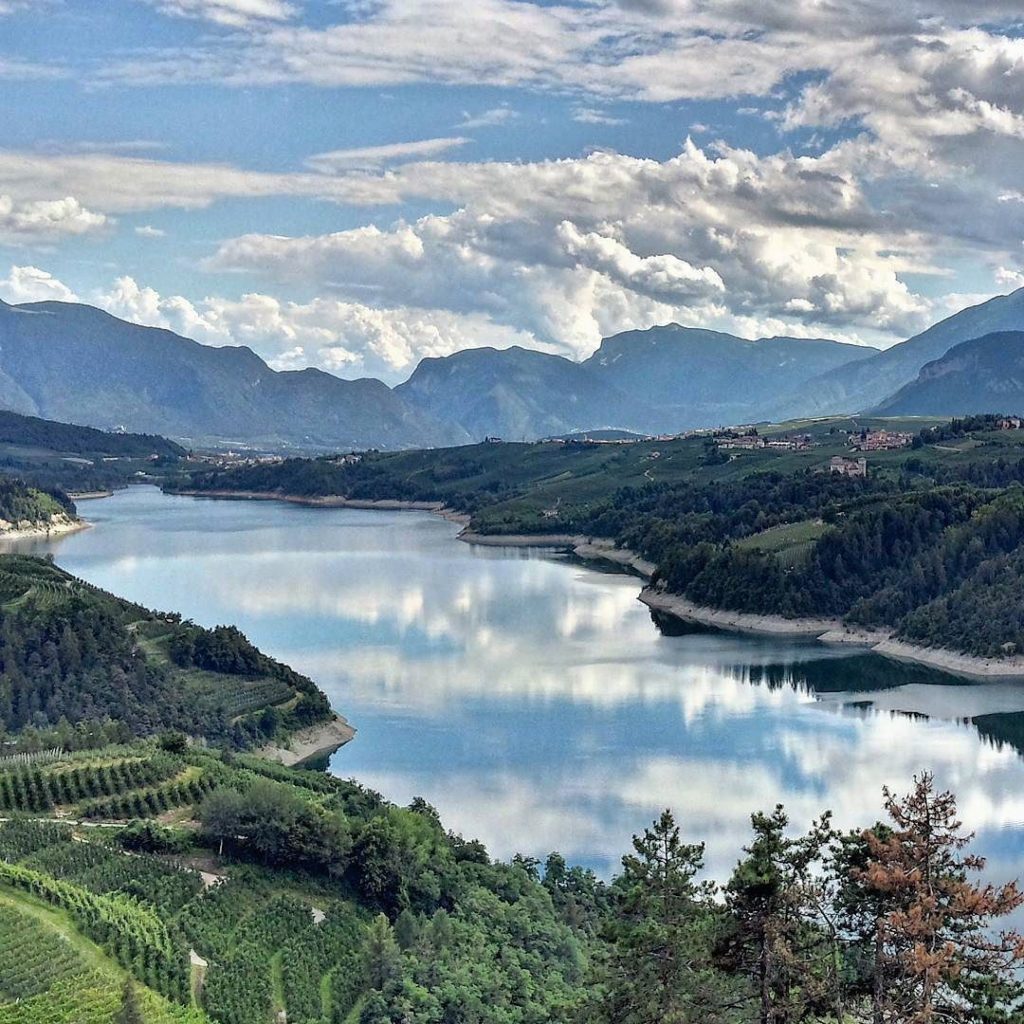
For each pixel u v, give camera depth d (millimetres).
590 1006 77062
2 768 163375
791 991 70812
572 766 185250
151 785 161250
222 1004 107938
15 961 106688
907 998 67375
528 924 126312
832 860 72062
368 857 140625
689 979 73562
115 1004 100125
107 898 124312
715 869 140625
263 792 146750
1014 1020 65125
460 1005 107500
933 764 185250
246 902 132250
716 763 186375
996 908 66125
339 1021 109750
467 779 179625
